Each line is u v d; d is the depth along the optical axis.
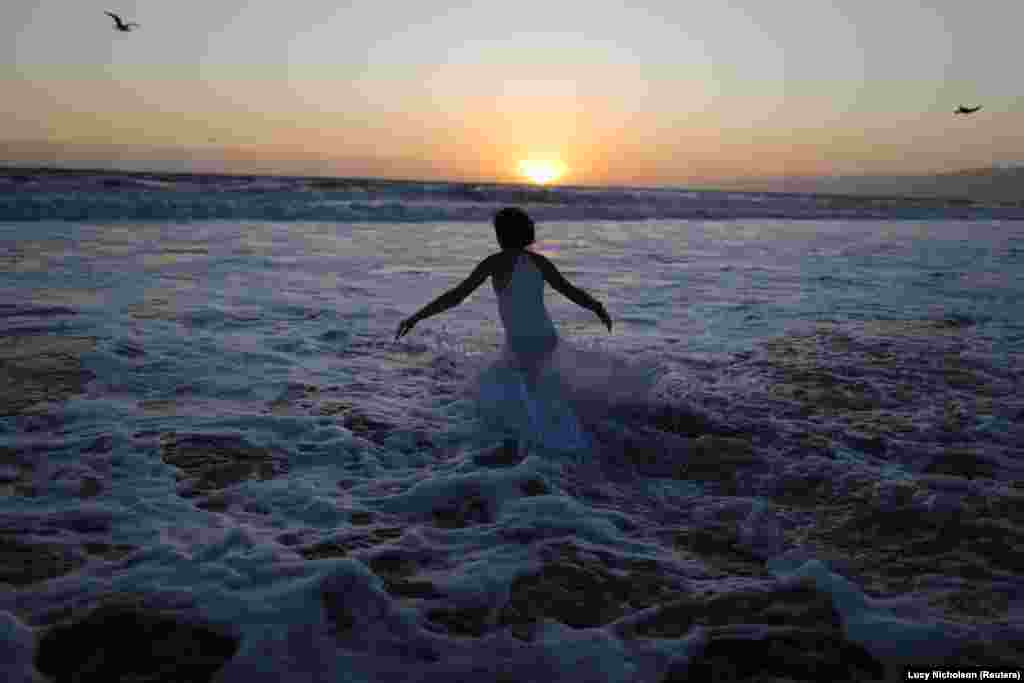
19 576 2.15
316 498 2.84
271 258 9.98
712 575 2.39
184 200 16.33
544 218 19.80
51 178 19.56
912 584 2.32
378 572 2.30
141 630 1.91
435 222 17.36
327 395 4.23
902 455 3.53
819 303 7.80
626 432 3.70
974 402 4.39
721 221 21.98
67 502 2.69
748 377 4.85
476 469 3.23
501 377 3.78
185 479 2.96
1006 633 2.03
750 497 3.07
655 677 1.83
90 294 6.85
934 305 7.77
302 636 1.92
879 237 17.36
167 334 5.48
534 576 2.32
